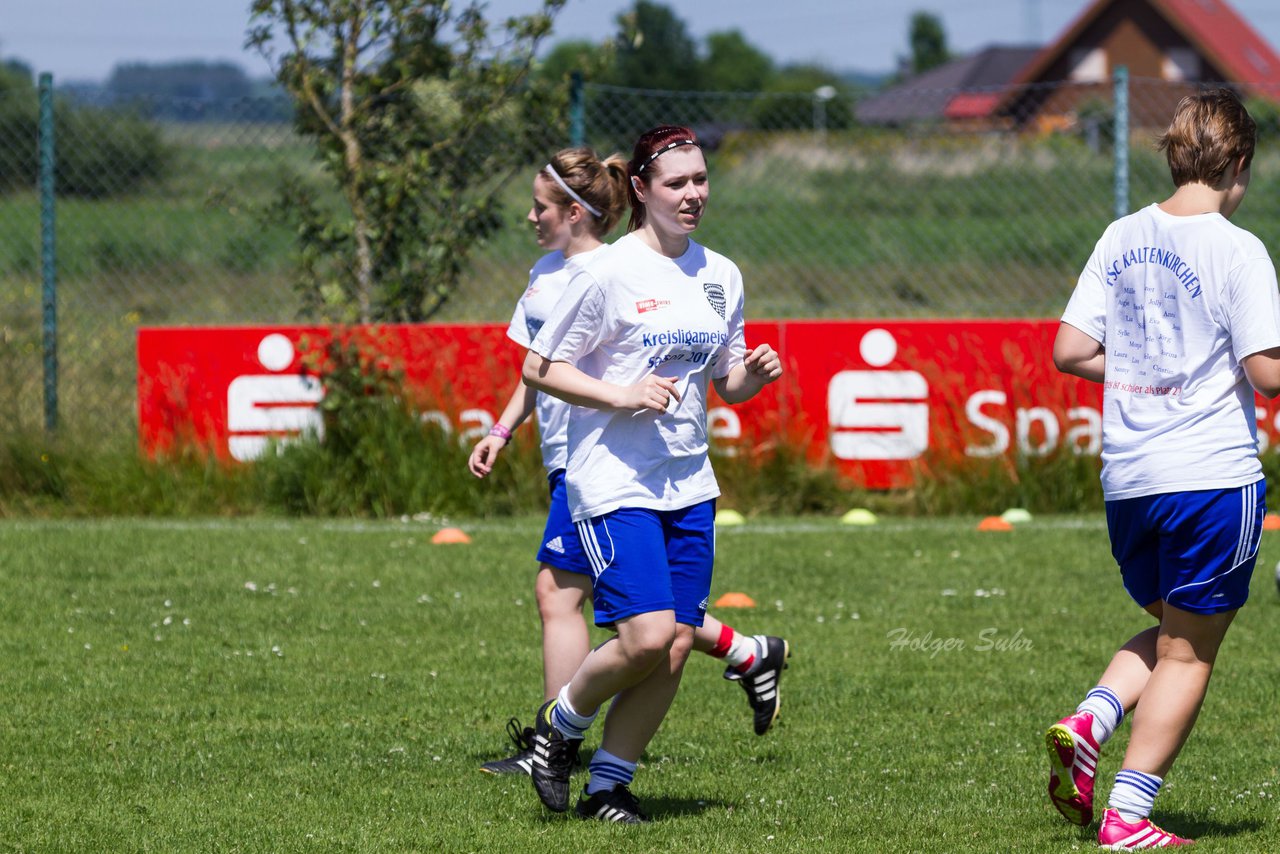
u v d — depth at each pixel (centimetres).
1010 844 1371
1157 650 1375
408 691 1986
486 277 4138
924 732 1803
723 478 3472
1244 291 1291
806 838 1402
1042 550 2952
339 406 3450
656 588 1402
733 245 6719
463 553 2939
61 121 4475
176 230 4838
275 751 1717
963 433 3475
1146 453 1327
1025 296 5588
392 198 3544
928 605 2502
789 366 3506
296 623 2369
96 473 3478
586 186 1702
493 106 3600
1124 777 1352
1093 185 6366
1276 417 3488
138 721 1836
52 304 3631
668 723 1856
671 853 1359
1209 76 19638
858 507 3459
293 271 3656
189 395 3516
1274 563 2816
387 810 1506
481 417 3478
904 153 7550
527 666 2117
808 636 2294
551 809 1471
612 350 1435
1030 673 2073
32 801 1523
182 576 2723
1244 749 1705
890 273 6103
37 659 2134
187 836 1413
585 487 1424
